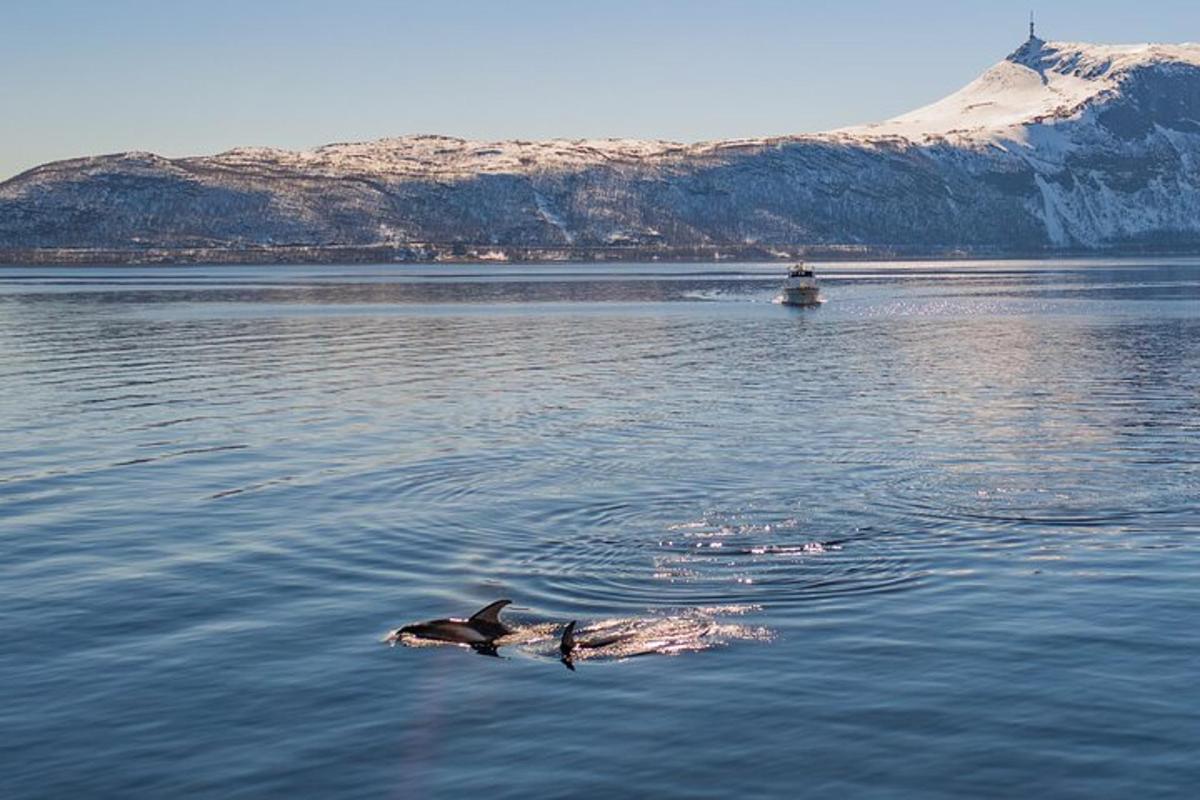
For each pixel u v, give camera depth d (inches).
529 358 3016.7
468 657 844.6
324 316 4948.3
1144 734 701.9
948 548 1117.7
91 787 652.1
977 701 754.2
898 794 634.8
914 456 1571.1
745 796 635.5
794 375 2583.7
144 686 792.9
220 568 1072.8
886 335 3772.1
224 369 2751.0
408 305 5920.3
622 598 977.5
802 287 5816.9
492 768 672.4
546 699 768.9
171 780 659.4
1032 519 1226.6
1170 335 3668.8
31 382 2485.2
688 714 741.9
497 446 1668.3
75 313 5142.7
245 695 778.2
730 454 1594.5
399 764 677.9
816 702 757.3
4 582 1031.6
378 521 1239.5
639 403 2116.1
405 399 2191.2
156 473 1498.5
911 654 839.7
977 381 2447.1
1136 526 1197.1
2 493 1386.6
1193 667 805.9
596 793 641.6
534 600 975.0
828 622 912.3
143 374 2637.8
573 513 1266.0
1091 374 2566.4
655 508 1284.4
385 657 845.8
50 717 743.7
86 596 990.4
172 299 6545.3
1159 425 1829.5
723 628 901.2
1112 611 926.4
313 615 940.0
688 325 4335.6
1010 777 652.1
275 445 1694.1
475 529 1204.5
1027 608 937.5
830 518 1234.6
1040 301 6018.7
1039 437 1717.5
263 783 656.4
